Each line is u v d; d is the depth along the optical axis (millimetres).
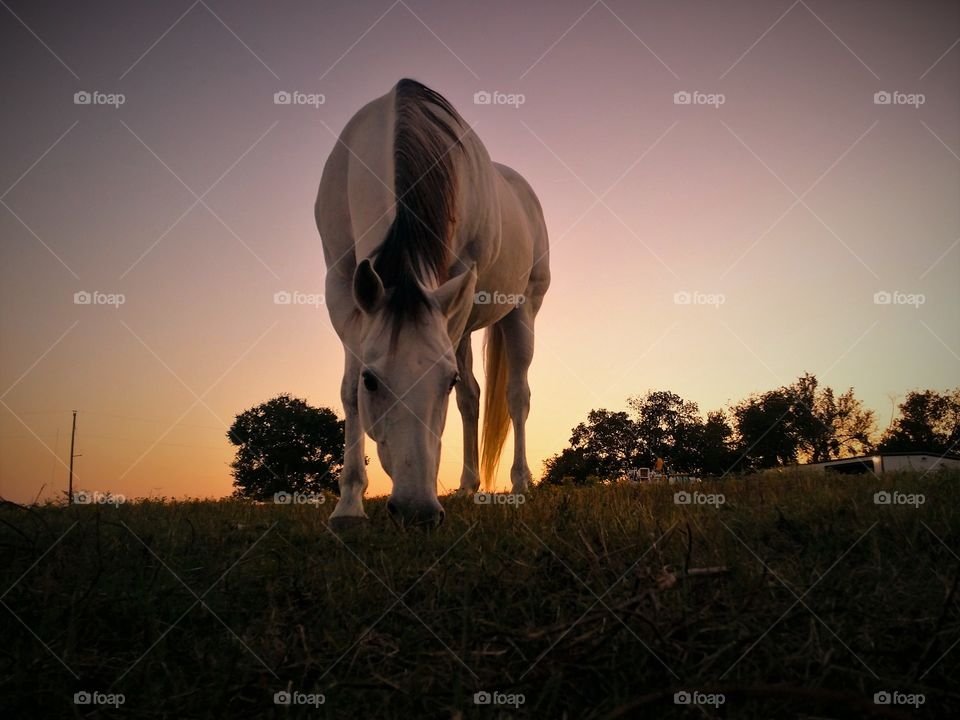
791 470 5996
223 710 1755
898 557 2752
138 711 1758
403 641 2076
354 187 4449
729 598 2211
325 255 5129
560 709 1722
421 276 3662
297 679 1883
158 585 2619
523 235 6219
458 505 4641
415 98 4508
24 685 1849
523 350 6676
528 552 2895
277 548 3271
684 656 1848
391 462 3348
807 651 1911
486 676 1858
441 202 3906
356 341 3857
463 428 6738
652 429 22109
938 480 4816
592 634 1920
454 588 2496
